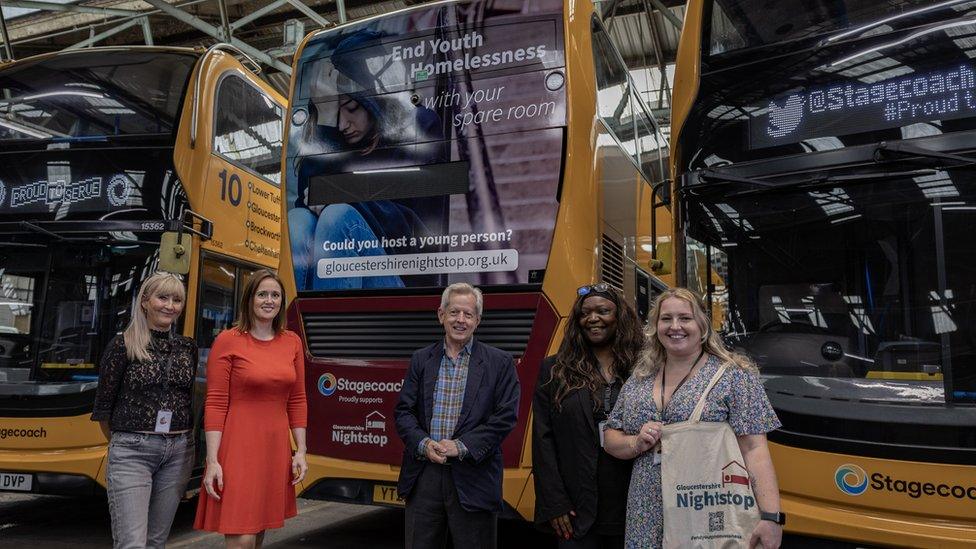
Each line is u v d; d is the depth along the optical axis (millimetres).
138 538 3176
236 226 6121
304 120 4910
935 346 3256
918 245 3375
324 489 4496
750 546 2172
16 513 6332
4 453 5121
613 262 4949
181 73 5797
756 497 2252
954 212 3332
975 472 3006
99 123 5648
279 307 3293
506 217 4281
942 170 3375
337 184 4703
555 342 4090
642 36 15461
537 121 4348
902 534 3053
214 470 3041
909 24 3551
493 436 2963
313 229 4719
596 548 2721
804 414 3369
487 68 4527
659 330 2486
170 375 3367
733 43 3994
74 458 4984
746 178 3746
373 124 4711
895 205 3457
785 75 3797
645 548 2354
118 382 3316
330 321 4598
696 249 3875
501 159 4363
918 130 3412
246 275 6258
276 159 7113
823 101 3662
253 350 3203
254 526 3039
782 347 3568
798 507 3303
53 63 6004
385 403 4371
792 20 3854
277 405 3203
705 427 2277
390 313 4449
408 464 3082
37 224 5414
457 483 2949
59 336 5273
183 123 5570
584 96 4477
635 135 6172
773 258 3686
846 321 3469
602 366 2934
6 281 5410
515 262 4215
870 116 3533
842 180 3535
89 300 5297
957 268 3285
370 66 4820
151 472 3311
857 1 3707
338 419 4477
